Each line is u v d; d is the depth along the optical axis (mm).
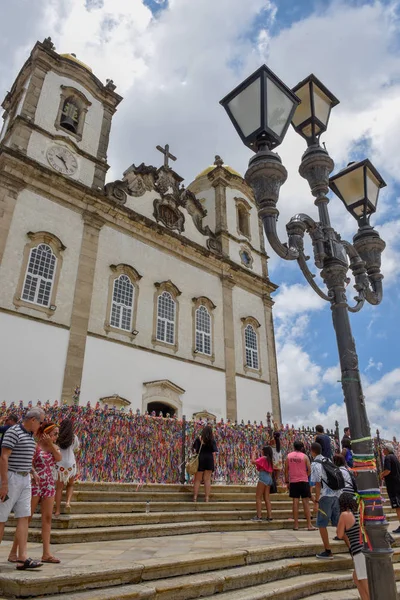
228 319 25109
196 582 4973
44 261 17938
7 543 6750
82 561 5367
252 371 25359
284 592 5418
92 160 21641
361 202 6559
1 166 17984
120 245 21094
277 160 4844
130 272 20906
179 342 21859
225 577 5289
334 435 16000
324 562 6711
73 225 19531
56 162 20062
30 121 19656
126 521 8008
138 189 23406
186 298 23312
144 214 23062
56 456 5941
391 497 9359
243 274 27203
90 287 18906
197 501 10266
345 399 4586
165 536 7824
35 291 17266
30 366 16031
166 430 12133
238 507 10273
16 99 22484
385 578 3689
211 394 22281
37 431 6055
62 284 18141
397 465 9594
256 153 4945
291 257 4867
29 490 5234
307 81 5836
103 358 18297
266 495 9484
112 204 21016
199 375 22094
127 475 11109
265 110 4805
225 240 27469
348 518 5660
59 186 19438
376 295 6297
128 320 20047
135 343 19781
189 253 24547
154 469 11555
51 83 21516
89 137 22203
